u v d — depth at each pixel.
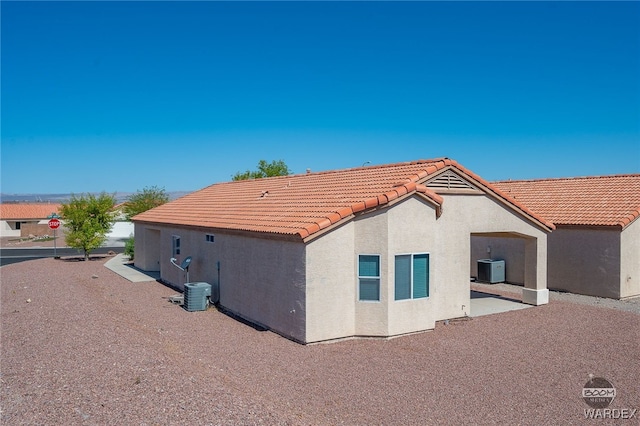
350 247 13.52
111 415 7.46
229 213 18.97
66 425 7.15
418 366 11.26
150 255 27.03
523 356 12.07
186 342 12.72
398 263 13.80
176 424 7.23
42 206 77.00
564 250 22.03
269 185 22.47
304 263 12.88
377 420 8.45
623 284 20.16
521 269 23.25
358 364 11.34
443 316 15.82
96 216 33.38
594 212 21.52
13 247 47.94
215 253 17.83
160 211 26.66
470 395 9.59
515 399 9.43
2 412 7.60
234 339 13.22
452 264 16.06
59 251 43.19
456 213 16.20
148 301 18.39
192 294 16.72
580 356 12.10
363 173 17.83
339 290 13.34
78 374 9.13
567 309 17.78
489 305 18.42
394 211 13.65
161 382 8.74
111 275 25.58
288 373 10.63
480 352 12.37
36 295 17.83
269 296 14.36
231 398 8.28
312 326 12.89
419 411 8.84
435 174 15.45
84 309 14.98
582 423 8.45
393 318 13.59
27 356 10.32
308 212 14.58
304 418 8.10
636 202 21.12
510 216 17.58
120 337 11.63
